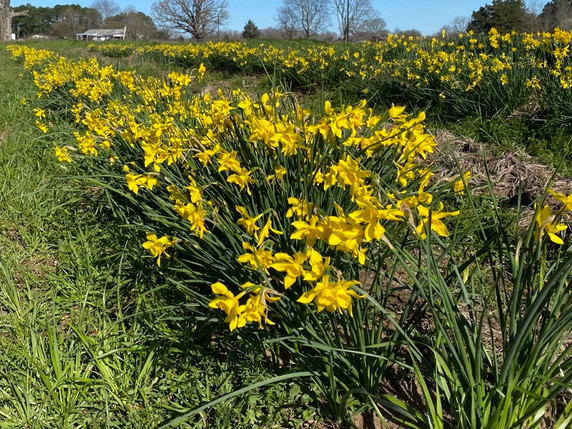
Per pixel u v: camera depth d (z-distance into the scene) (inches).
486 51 322.3
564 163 177.9
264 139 90.7
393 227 106.2
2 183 170.7
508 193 160.1
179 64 531.5
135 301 108.3
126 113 158.6
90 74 313.0
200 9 1994.3
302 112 106.0
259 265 66.1
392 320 65.8
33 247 135.0
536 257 65.5
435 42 383.2
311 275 57.4
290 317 82.3
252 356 90.0
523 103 223.8
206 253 95.5
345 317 76.4
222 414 80.6
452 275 78.3
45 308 108.5
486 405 64.7
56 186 164.7
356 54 352.8
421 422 79.0
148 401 84.9
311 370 80.0
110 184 139.6
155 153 103.7
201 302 94.3
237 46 518.6
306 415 81.7
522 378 63.0
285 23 2239.2
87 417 82.4
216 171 108.1
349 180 64.3
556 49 235.0
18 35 3164.4
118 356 93.7
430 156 181.9
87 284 114.3
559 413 77.8
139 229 122.4
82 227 143.5
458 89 243.1
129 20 2714.1
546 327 63.2
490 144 197.5
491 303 104.0
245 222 75.5
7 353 93.2
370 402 78.4
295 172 104.2
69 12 3191.4
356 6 2071.9
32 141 210.8
